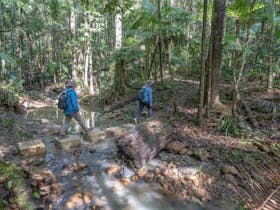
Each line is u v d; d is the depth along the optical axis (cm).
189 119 695
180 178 458
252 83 1074
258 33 1157
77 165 493
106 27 1652
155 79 1165
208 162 500
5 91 935
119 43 1230
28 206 377
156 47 1041
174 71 1414
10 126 686
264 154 528
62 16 1476
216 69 703
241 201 416
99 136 636
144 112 845
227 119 643
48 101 1225
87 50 1431
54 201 395
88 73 1509
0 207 366
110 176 471
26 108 1015
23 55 1638
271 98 814
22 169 459
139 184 451
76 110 623
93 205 392
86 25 1346
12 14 1338
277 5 861
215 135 599
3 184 408
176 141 564
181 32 1009
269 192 447
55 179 442
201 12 1279
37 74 1750
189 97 908
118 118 841
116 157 535
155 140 521
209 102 673
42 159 507
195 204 405
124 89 1128
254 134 599
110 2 608
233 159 504
